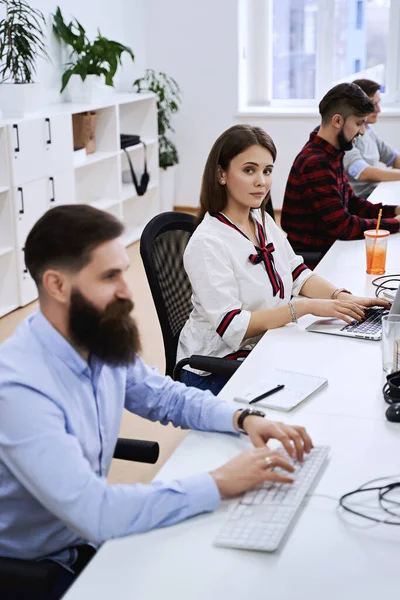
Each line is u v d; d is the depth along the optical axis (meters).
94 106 5.25
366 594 1.08
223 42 6.44
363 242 3.14
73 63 5.50
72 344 1.32
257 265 2.26
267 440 1.46
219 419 1.54
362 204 3.48
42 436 1.21
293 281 2.46
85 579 1.12
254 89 6.75
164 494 1.25
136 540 1.21
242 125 2.23
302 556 1.16
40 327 1.31
